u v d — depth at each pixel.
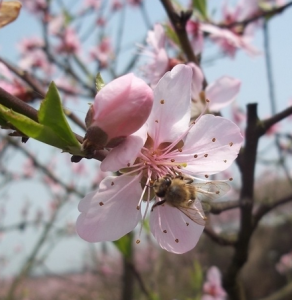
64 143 0.06
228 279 0.12
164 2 0.11
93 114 0.06
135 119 0.06
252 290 0.65
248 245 0.12
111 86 0.06
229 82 0.11
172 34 0.12
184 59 0.12
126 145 0.06
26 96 0.11
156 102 0.07
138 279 0.14
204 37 0.15
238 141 0.07
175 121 0.07
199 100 0.11
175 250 0.07
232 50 0.15
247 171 0.11
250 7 0.15
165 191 0.07
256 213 0.11
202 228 0.07
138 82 0.06
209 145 0.07
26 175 0.33
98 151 0.07
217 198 0.08
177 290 0.48
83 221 0.07
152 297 0.14
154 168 0.07
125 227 0.07
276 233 0.66
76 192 0.25
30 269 0.31
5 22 0.07
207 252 0.55
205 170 0.07
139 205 0.07
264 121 0.10
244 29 0.14
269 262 0.65
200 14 0.13
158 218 0.07
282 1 0.18
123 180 0.07
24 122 0.06
